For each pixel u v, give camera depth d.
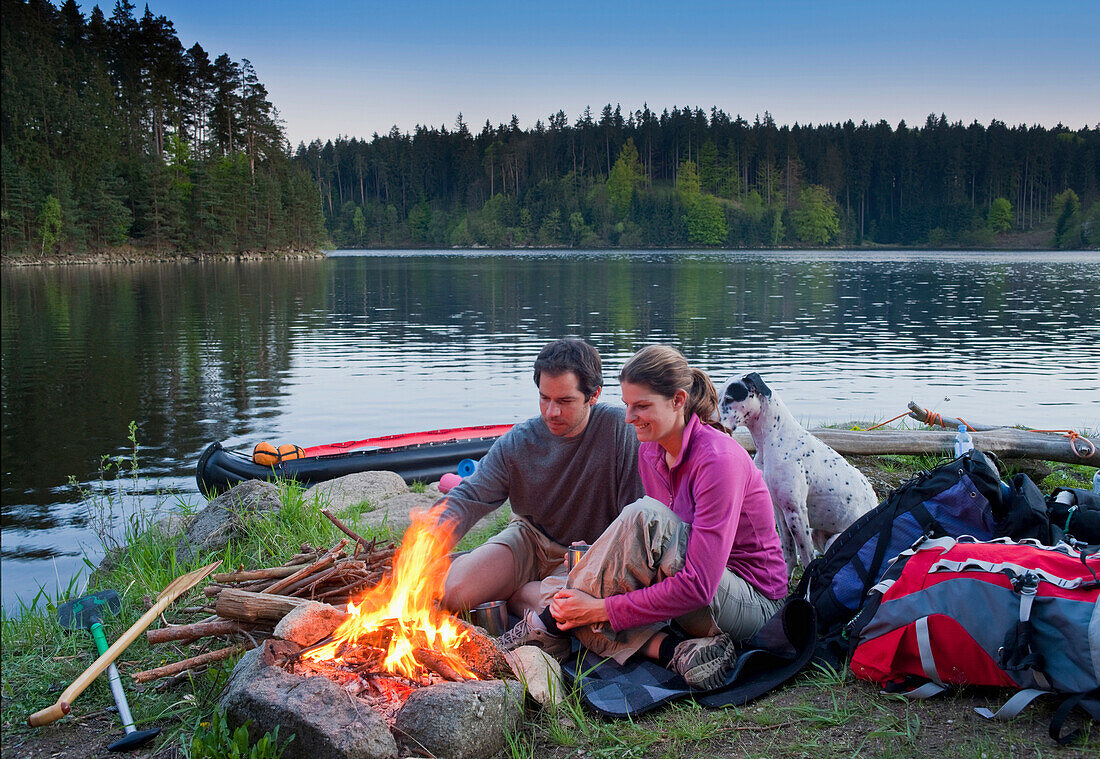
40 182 78.88
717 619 2.99
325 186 169.00
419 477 8.45
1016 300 34.72
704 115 175.12
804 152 168.50
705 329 25.02
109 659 2.98
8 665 3.43
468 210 163.38
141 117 100.50
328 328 25.88
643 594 2.86
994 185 158.88
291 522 5.10
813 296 37.59
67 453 11.43
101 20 104.44
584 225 150.25
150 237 89.44
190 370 18.11
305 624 2.85
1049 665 2.51
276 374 17.47
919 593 2.75
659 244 149.38
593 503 3.45
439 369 17.75
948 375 16.30
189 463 10.84
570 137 171.12
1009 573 2.64
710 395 3.04
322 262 85.19
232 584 3.55
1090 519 3.32
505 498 3.56
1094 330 23.97
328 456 8.42
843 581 3.20
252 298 37.75
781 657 2.94
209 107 106.75
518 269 66.38
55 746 2.79
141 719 2.90
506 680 2.77
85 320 28.53
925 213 155.38
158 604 3.18
